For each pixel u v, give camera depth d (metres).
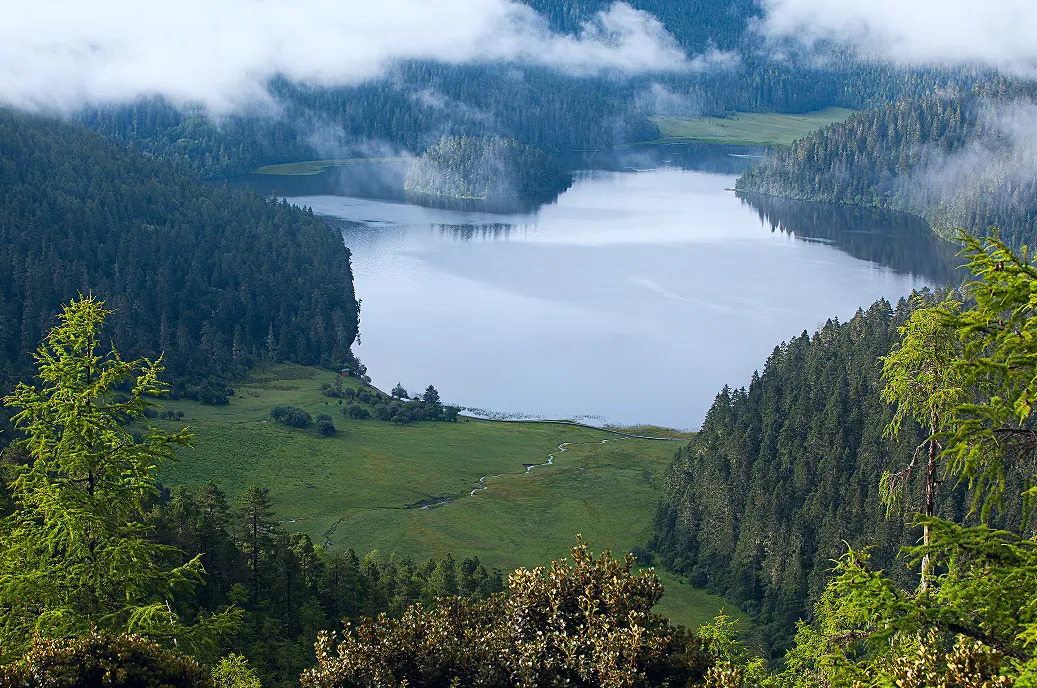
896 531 98.00
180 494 85.06
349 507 145.38
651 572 40.00
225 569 83.19
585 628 38.41
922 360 39.78
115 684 34.66
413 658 36.19
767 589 113.75
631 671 35.59
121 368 43.47
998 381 37.59
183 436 44.16
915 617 29.64
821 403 134.12
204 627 43.41
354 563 94.94
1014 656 28.50
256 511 86.81
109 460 41.78
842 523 106.75
